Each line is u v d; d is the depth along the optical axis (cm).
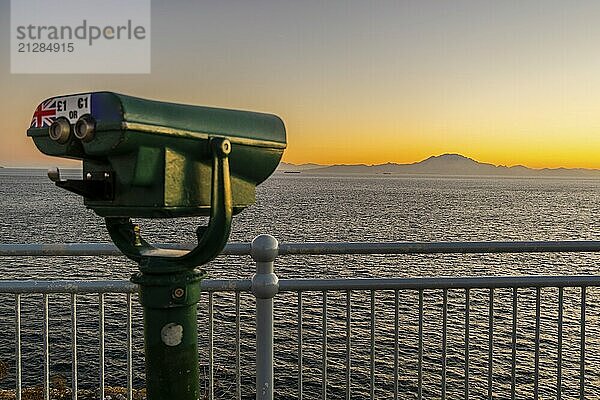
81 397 1461
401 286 330
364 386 1576
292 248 320
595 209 14538
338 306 1828
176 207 213
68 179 208
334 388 1501
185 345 229
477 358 1727
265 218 10275
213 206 217
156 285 223
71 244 308
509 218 11212
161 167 208
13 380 1638
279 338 1620
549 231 8819
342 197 19562
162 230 6794
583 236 8181
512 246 327
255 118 242
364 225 9306
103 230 7594
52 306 2000
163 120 204
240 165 238
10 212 10931
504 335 1802
